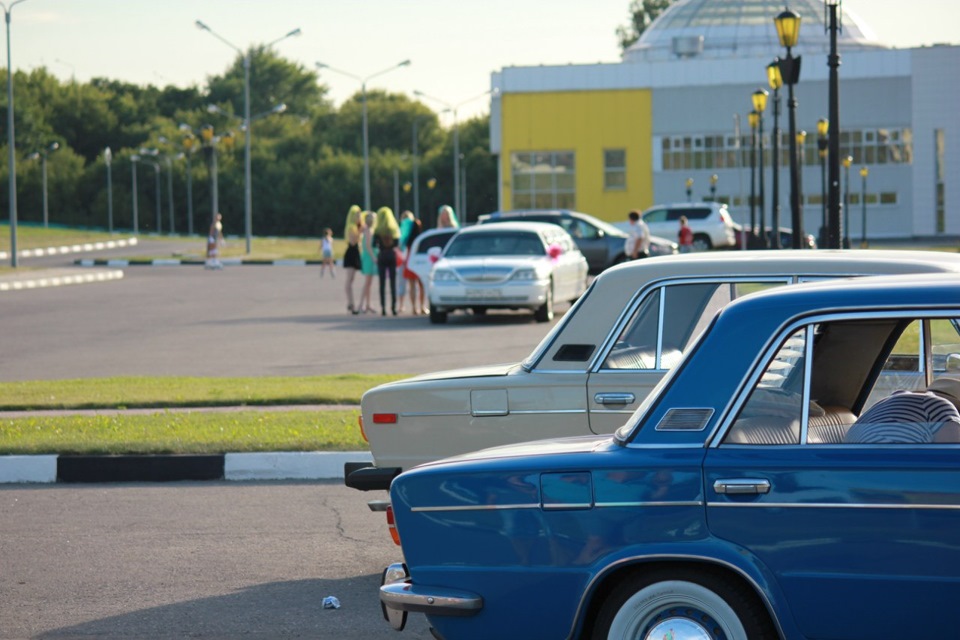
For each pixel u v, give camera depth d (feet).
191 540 53.01
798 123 487.61
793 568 28.71
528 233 159.63
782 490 28.81
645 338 45.93
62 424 78.23
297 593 44.88
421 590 31.63
